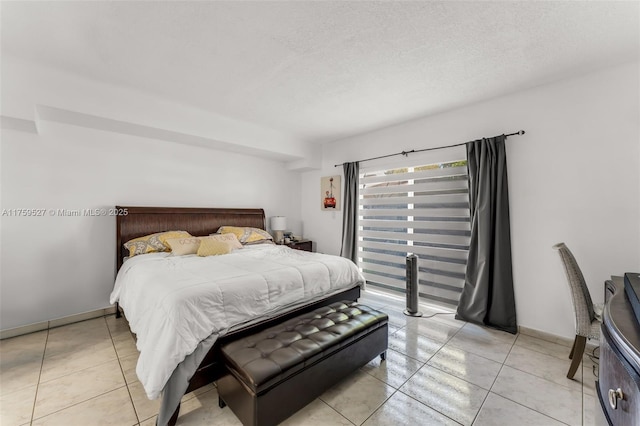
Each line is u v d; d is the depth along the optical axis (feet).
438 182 11.19
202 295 5.77
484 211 9.34
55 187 9.29
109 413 5.33
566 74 7.86
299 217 17.38
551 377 6.57
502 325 9.05
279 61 7.32
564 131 8.14
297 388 5.04
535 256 8.66
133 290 7.30
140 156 11.09
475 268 9.77
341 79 8.27
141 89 9.09
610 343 2.79
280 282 7.29
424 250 11.58
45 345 8.00
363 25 5.85
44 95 7.72
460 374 6.70
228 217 13.70
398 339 8.53
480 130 9.84
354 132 13.64
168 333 5.13
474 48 6.64
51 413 5.29
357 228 13.92
